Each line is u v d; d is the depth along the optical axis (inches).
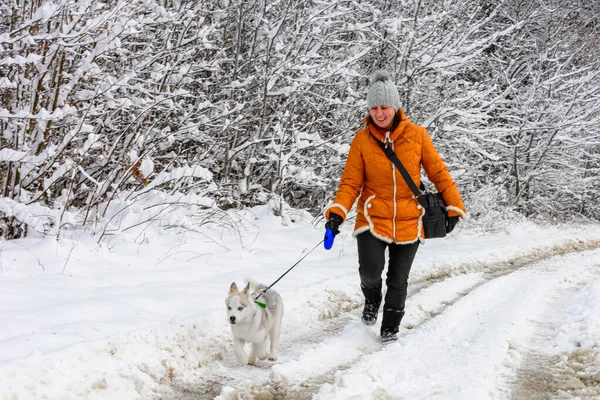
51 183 278.5
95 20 274.7
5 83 265.0
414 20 453.4
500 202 631.2
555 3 737.6
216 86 413.7
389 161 190.5
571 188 695.7
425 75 501.4
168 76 358.3
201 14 378.6
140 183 347.3
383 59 483.5
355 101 458.0
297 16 425.1
